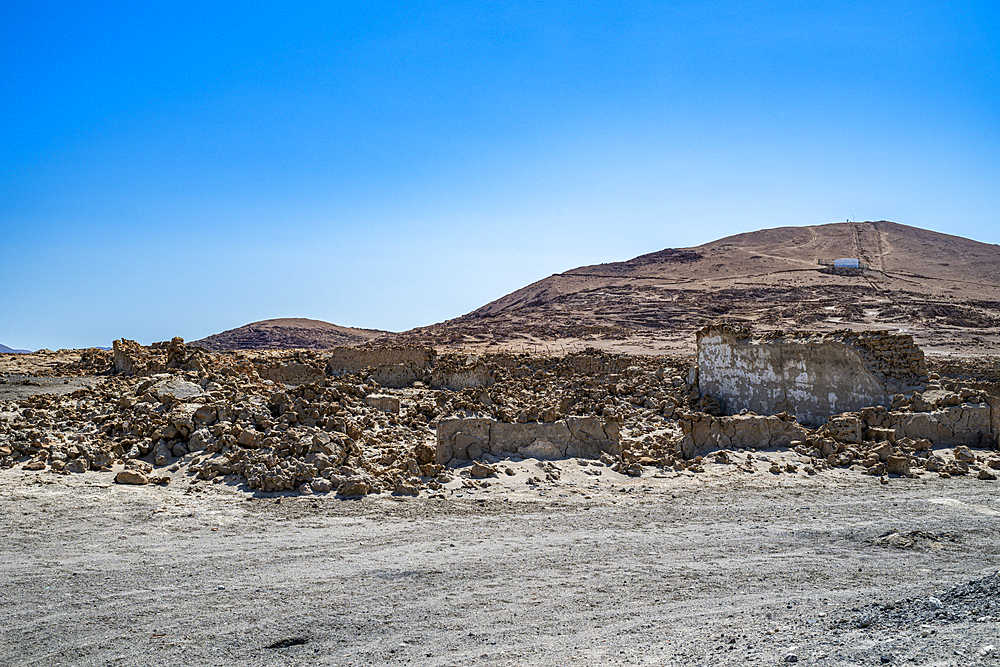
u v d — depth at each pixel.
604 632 7.95
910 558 10.66
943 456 17.42
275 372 27.86
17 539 10.84
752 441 18.12
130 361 25.16
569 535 11.74
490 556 10.70
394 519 12.38
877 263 120.25
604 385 27.73
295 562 10.34
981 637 6.25
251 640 7.97
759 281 106.75
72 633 8.13
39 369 29.91
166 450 15.13
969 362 45.41
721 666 6.46
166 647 7.82
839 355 21.42
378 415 20.00
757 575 9.94
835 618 7.74
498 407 22.25
